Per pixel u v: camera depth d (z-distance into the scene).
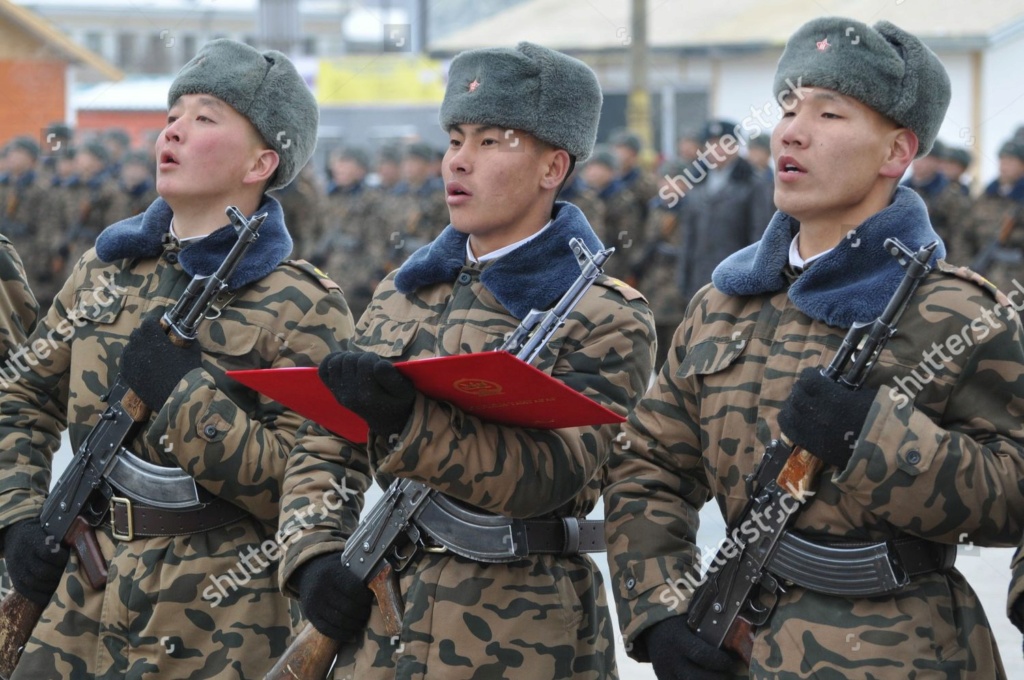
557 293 4.89
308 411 4.97
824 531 4.44
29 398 5.88
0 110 22.53
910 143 4.65
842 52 4.57
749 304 4.77
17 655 5.57
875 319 4.43
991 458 4.30
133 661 5.31
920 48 4.63
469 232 5.05
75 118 23.23
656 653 4.67
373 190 19.98
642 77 24.48
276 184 5.89
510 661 4.72
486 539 4.74
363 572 4.89
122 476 5.38
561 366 4.82
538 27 26.83
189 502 5.32
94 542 5.44
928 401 4.40
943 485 4.21
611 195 18.19
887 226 4.53
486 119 4.96
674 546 4.83
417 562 4.86
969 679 4.37
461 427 4.53
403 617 4.80
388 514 4.87
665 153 26.09
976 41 20.34
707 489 5.02
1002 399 4.41
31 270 21.22
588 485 5.01
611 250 4.69
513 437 4.61
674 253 17.86
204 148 5.61
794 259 4.70
